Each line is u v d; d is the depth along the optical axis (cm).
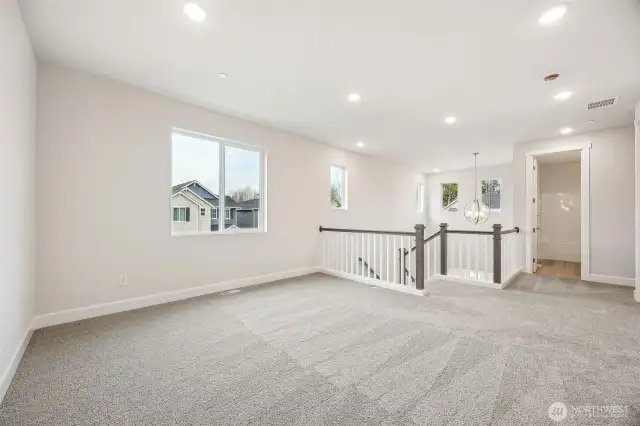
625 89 347
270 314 336
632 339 264
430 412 167
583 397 180
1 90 186
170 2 213
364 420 161
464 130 519
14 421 160
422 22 233
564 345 253
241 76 327
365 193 730
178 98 389
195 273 414
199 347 252
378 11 221
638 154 378
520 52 273
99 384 196
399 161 809
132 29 246
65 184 309
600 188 504
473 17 226
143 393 186
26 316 258
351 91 364
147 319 319
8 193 202
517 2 209
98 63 302
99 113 331
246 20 233
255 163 499
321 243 604
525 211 585
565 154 580
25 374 207
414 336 274
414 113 436
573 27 235
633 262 473
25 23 236
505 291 438
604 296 409
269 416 165
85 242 321
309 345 256
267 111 435
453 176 968
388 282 463
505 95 369
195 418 163
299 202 562
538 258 777
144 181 365
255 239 488
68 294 310
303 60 293
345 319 320
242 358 233
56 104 304
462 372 210
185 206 414
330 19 231
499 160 795
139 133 361
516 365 219
